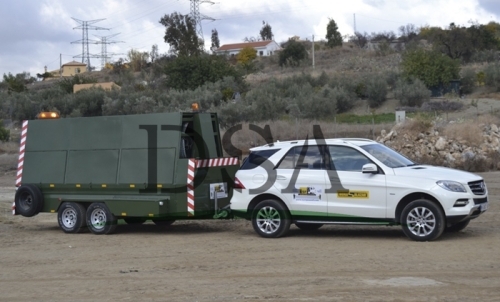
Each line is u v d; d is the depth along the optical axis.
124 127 14.52
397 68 67.31
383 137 31.20
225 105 46.38
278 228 13.12
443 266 9.81
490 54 75.19
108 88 68.06
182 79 64.94
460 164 27.61
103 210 14.70
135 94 57.06
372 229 14.09
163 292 8.82
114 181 14.48
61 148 15.33
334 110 47.84
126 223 16.59
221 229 15.16
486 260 10.17
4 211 19.92
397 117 37.12
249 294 8.46
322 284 8.88
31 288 9.53
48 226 16.83
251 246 12.32
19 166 15.85
